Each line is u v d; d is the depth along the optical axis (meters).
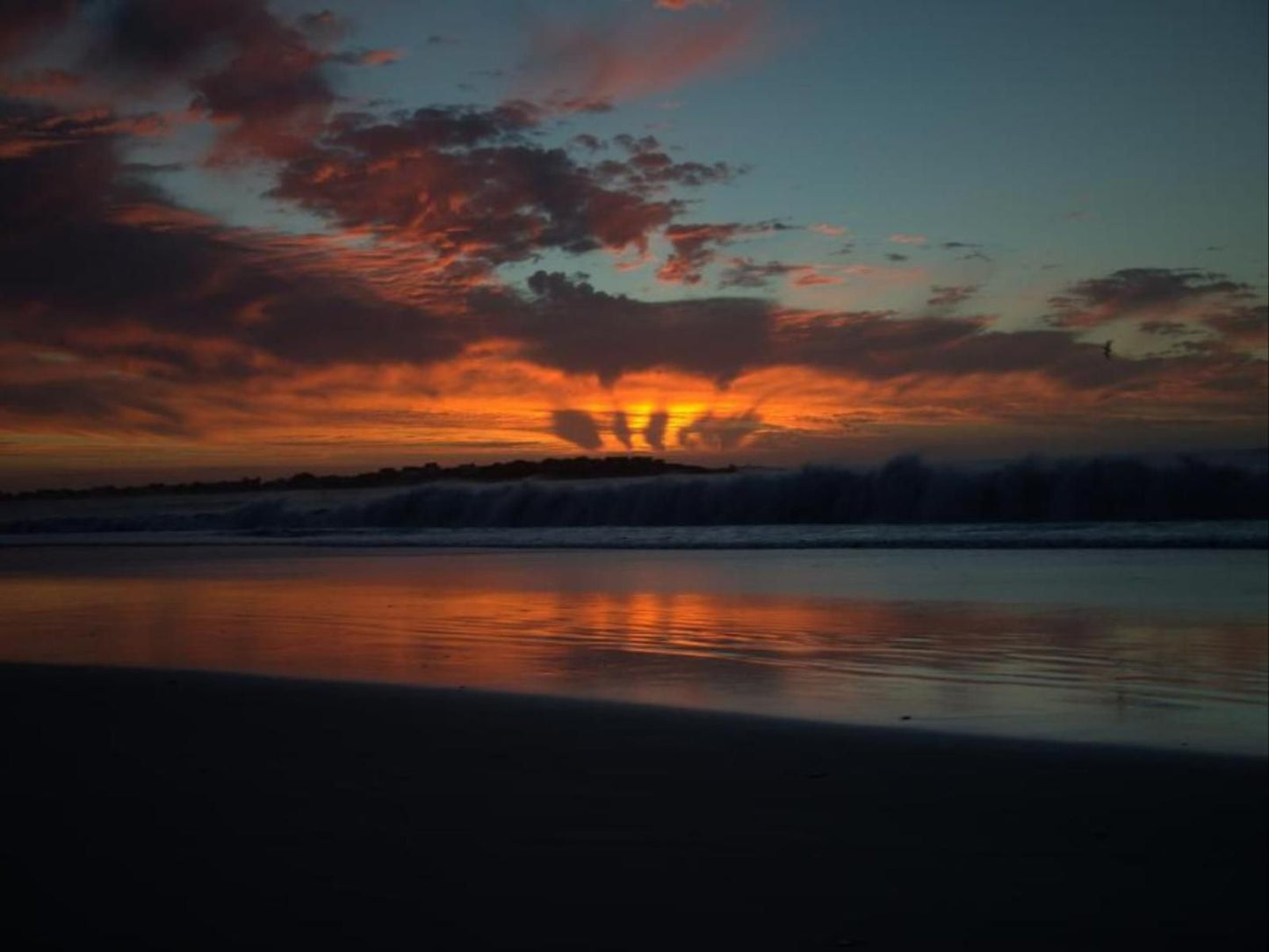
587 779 5.12
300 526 33.88
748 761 5.54
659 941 3.36
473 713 6.72
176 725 6.30
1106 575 14.84
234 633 10.81
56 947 3.27
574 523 30.64
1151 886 3.82
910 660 9.07
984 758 5.61
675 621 11.48
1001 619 11.25
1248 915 3.58
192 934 3.36
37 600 14.25
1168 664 8.84
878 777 5.21
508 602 13.25
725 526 26.61
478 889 3.73
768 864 4.00
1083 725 6.64
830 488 28.05
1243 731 6.48
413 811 4.59
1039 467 25.98
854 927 3.47
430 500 32.78
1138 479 25.19
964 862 4.04
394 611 12.52
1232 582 13.81
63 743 5.80
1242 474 24.45
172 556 22.31
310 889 3.71
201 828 4.32
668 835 4.30
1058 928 3.48
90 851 4.07
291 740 5.89
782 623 11.26
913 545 20.17
